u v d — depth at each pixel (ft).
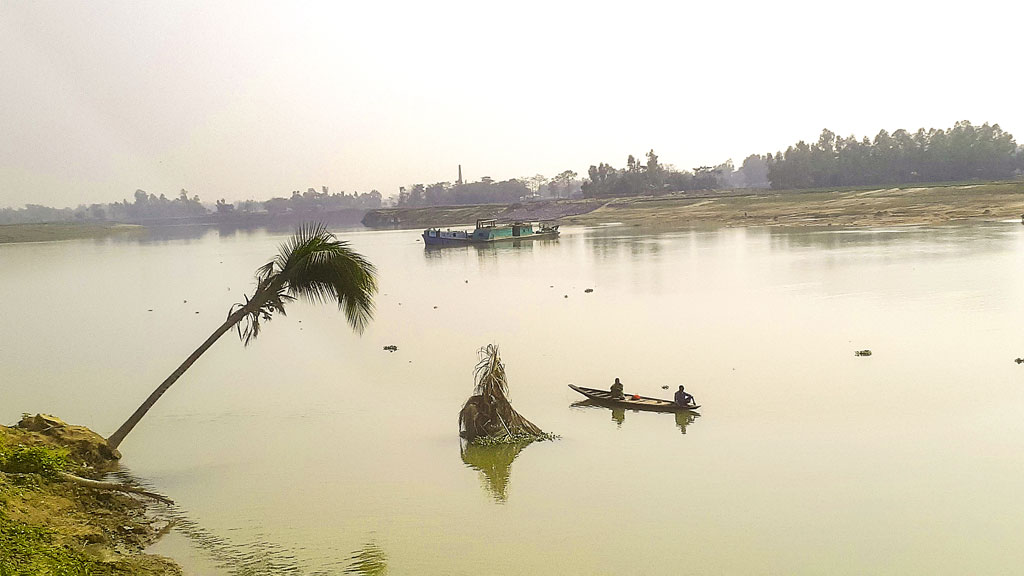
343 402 108.37
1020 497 67.97
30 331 194.08
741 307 175.52
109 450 83.41
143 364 143.13
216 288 281.95
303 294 86.38
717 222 590.55
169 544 63.05
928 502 67.56
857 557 58.34
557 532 64.18
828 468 76.13
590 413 98.12
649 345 138.21
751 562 57.98
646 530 63.93
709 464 78.54
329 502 71.77
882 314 156.35
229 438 92.73
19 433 77.82
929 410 92.99
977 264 228.02
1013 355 117.60
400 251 467.11
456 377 121.29
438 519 67.51
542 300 207.10
